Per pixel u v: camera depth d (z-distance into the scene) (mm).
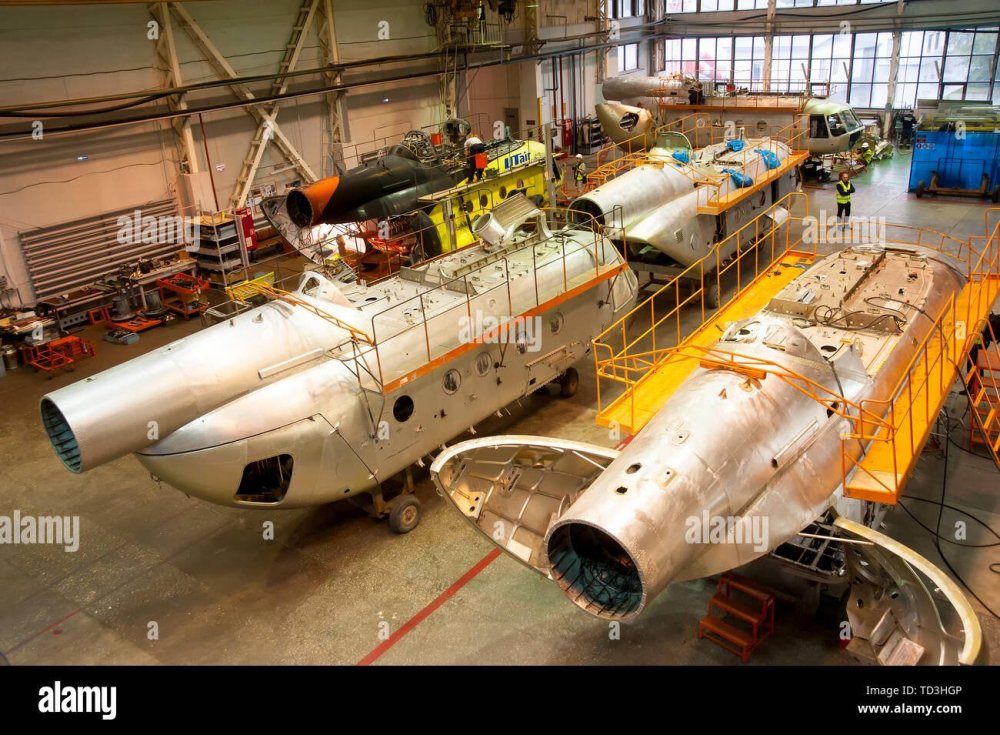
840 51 37062
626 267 15922
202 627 10258
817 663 8867
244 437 9984
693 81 32156
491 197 21547
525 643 9555
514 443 8859
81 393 9227
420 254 19812
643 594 6973
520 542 9289
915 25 34219
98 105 20609
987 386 12844
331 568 11211
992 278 13555
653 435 8211
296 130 26203
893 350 10062
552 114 36219
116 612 10664
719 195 19312
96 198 21125
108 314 20828
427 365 11172
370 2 27469
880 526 10570
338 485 10922
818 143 28859
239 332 10664
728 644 9156
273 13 24609
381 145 29031
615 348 17328
